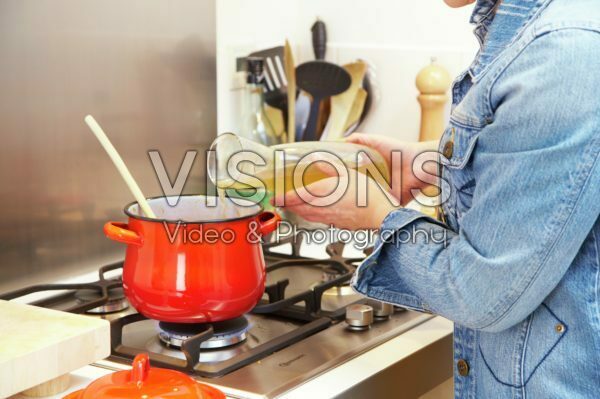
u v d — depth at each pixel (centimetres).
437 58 174
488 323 86
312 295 125
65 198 142
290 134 178
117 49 149
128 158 154
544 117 78
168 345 114
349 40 184
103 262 150
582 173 78
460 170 92
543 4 86
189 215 125
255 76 172
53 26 137
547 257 80
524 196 80
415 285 95
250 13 178
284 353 110
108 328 100
